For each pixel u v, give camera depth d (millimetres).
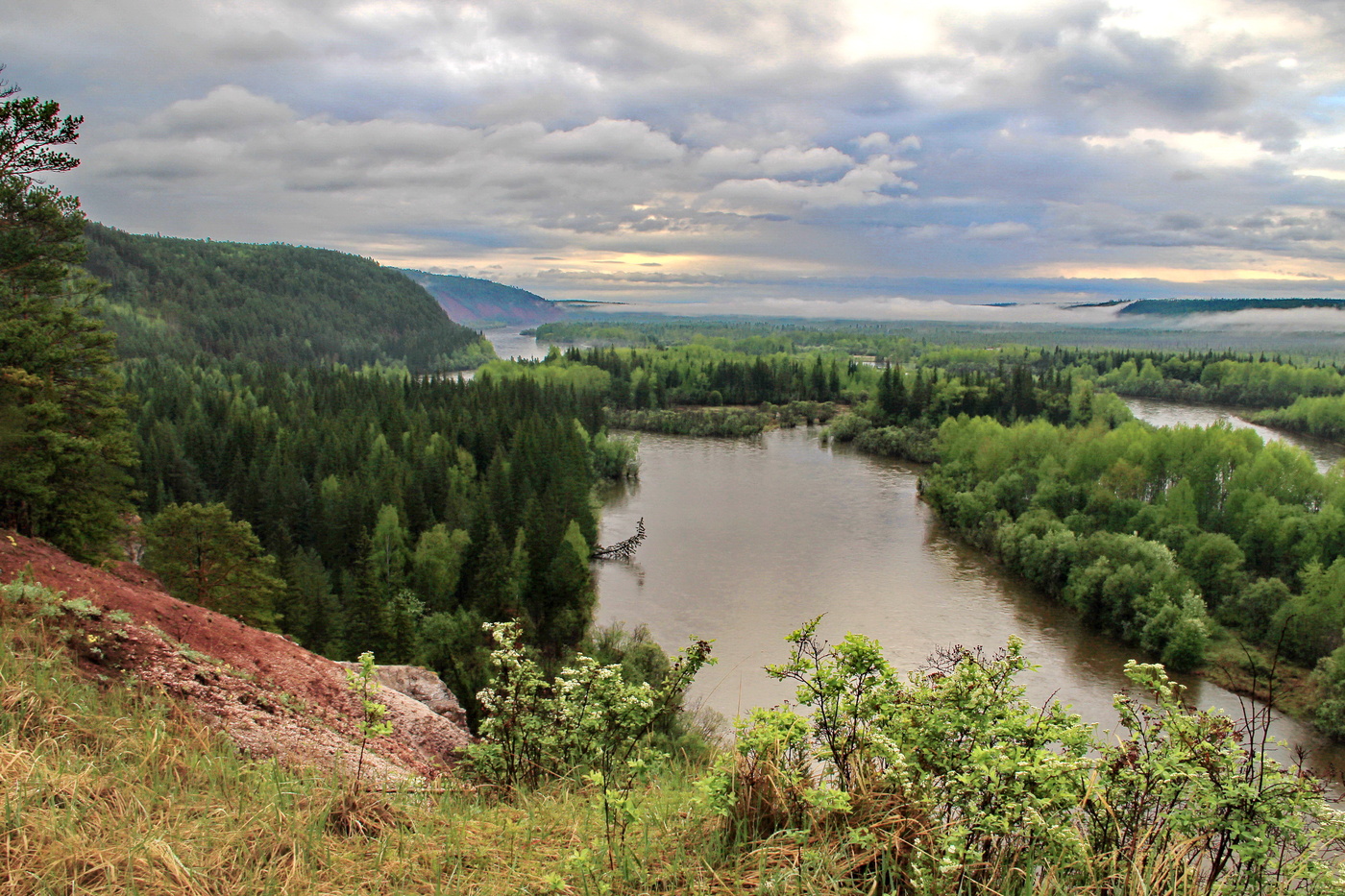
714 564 61875
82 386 31359
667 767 9477
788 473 98312
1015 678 42406
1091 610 50031
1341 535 57312
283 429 83062
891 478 95312
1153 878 5262
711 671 41656
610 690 10250
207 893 5262
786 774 6531
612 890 5625
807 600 54031
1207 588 53812
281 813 6500
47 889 4934
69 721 7883
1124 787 6109
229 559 30344
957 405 134750
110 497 32188
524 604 48625
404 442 78000
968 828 5430
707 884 5617
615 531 71062
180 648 12750
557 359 189750
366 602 33656
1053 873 5246
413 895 5637
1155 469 73312
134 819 6000
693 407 158625
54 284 36844
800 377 167625
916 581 58125
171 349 172625
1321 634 42969
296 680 14633
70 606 11758
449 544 50844
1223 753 5832
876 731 6465
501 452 79250
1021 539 60562
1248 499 63750
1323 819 5520
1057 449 82188
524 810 7984
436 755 14484
